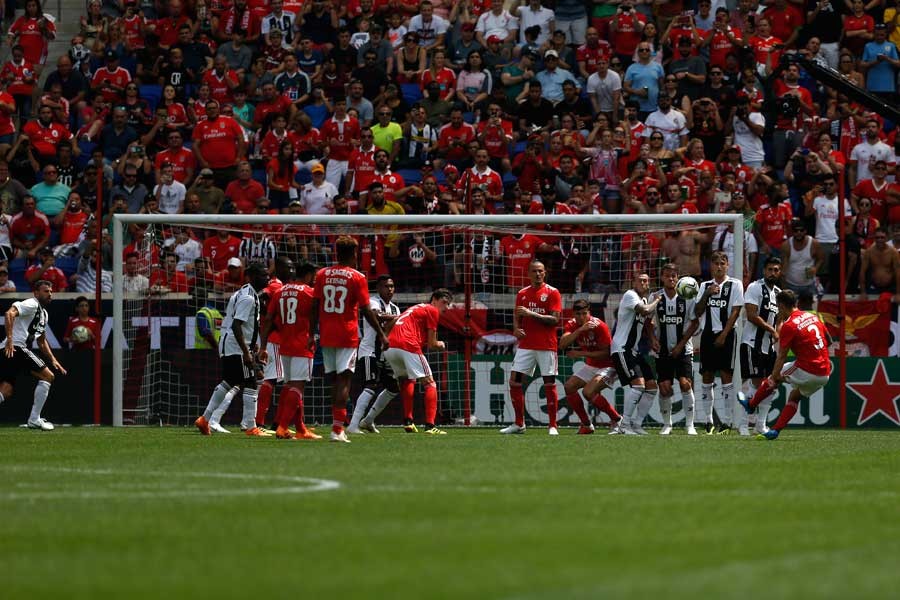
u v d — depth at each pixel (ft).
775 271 203.00
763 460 141.49
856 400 241.14
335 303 171.01
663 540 79.00
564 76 318.86
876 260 257.96
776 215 271.28
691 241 257.55
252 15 340.59
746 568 69.10
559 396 240.73
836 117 306.55
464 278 247.09
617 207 291.58
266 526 84.84
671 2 335.88
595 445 169.78
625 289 256.73
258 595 62.08
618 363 207.31
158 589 63.82
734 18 331.57
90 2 353.31
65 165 304.30
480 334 247.70
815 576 66.69
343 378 172.65
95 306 244.42
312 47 329.52
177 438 182.80
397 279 260.62
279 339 193.57
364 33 332.39
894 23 328.08
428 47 333.21
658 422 237.04
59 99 322.96
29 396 239.50
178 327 245.45
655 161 287.28
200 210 284.20
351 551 74.95
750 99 305.12
